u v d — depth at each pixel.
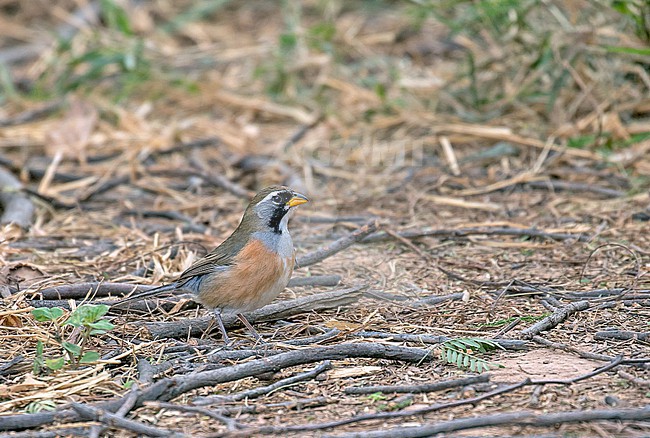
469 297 9.88
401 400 7.52
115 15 19.66
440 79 17.00
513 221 12.20
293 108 16.97
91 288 9.92
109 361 8.27
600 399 7.39
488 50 17.12
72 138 15.86
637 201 12.49
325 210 13.05
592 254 10.34
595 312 9.28
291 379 7.91
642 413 6.98
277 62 17.78
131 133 16.19
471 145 15.05
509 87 15.87
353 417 7.18
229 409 7.42
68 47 19.14
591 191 13.03
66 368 8.16
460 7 17.33
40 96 18.11
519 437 6.80
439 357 8.36
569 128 14.54
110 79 18.75
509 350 8.53
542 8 16.06
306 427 7.02
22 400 7.62
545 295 9.81
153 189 13.98
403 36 19.36
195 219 12.76
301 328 9.20
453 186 13.66
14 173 14.73
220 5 21.39
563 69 14.78
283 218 8.97
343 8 21.02
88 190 13.79
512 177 13.73
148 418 7.34
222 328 9.01
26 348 8.68
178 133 15.84
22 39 21.08
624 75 15.23
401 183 13.88
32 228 12.12
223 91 17.69
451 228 11.93
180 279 9.08
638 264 10.06
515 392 7.57
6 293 9.86
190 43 20.23
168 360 8.44
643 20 13.77
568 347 8.40
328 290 10.30
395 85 17.08
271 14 21.39
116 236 12.04
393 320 9.38
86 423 7.18
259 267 8.83
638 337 8.55
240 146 15.50
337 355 8.34
